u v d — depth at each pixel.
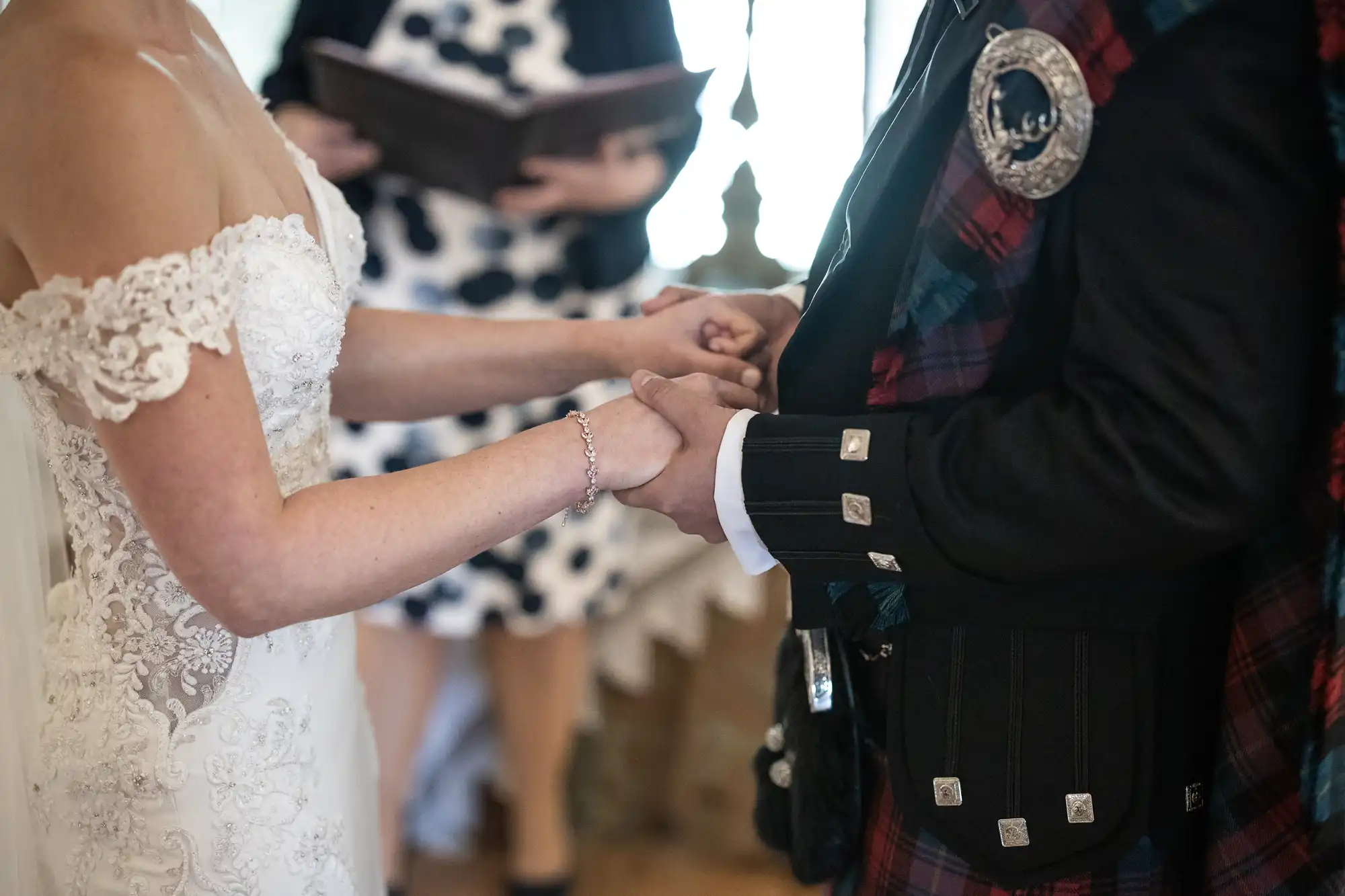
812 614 0.99
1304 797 0.85
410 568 0.94
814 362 0.98
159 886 1.01
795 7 2.44
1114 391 0.82
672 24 1.98
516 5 1.88
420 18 1.85
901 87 0.97
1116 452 0.81
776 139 2.50
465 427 1.97
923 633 0.95
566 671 2.11
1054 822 0.91
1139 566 0.84
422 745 2.24
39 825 1.09
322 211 1.16
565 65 1.90
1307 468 0.85
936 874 0.97
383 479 0.95
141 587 0.99
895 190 0.92
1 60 0.87
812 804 1.05
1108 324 0.81
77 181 0.82
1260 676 0.89
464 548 0.96
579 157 1.78
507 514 0.97
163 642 0.99
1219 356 0.77
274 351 0.96
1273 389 0.77
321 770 1.09
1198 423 0.78
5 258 0.90
